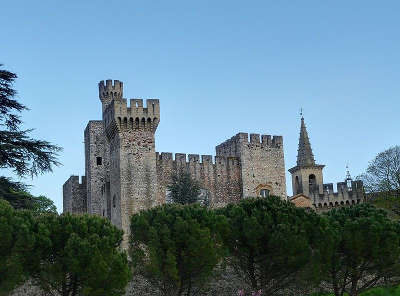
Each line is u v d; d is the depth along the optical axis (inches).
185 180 3216.0
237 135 3563.0
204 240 1918.1
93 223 1868.8
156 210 2047.2
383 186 3826.3
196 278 1973.4
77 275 1754.4
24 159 2209.6
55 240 1806.1
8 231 1720.0
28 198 2460.6
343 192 3873.0
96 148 3786.9
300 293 2212.1
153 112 3058.6
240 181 3499.0
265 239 2003.0
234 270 2160.4
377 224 2092.8
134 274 2030.0
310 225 2053.4
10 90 2213.3
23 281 1734.7
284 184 3580.2
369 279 2390.5
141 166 2992.1
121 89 3848.4
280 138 3636.8
